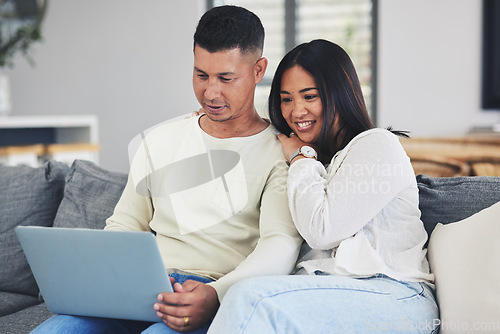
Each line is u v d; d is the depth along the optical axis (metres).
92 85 5.16
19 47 4.78
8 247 2.07
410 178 1.44
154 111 5.05
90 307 1.33
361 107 1.55
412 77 4.49
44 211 2.10
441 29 4.41
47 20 5.18
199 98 1.56
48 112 5.26
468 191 1.55
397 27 4.48
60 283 1.33
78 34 5.14
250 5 4.89
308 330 1.18
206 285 1.32
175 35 4.95
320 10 4.77
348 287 1.27
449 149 3.79
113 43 5.08
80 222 1.93
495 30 4.30
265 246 1.41
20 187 2.12
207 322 1.33
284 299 1.19
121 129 5.14
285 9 4.82
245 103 1.56
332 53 1.53
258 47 1.55
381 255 1.39
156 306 1.26
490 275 1.25
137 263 1.23
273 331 1.15
